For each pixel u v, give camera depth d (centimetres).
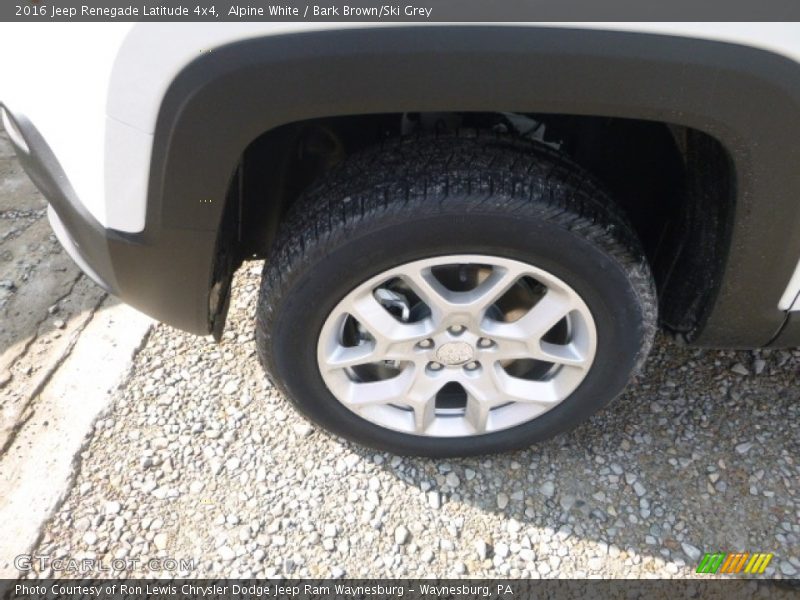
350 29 119
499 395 180
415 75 122
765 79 121
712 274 158
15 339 229
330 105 126
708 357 223
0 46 145
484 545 181
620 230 150
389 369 188
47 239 267
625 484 194
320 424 187
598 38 118
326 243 146
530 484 194
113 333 231
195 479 195
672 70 121
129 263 153
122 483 193
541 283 164
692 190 156
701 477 194
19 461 197
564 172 148
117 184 141
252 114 127
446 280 166
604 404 183
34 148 151
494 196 139
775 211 139
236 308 241
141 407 211
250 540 183
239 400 213
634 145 167
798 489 191
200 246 148
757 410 209
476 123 161
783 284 154
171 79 124
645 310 160
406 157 147
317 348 166
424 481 195
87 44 129
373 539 184
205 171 135
